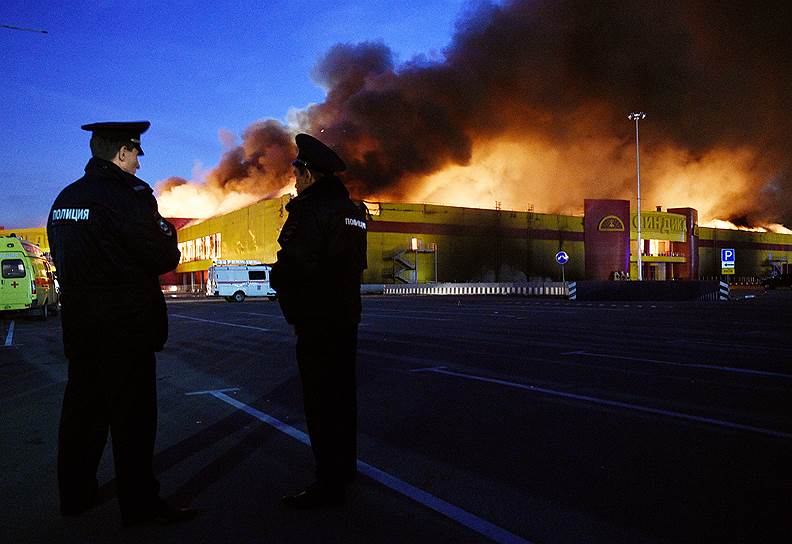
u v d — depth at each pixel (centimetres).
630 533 284
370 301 3272
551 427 485
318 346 324
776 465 385
